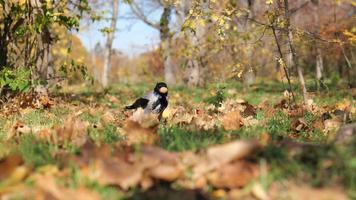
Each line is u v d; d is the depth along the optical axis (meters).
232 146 4.30
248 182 4.05
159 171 4.16
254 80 30.67
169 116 9.86
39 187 4.03
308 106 11.16
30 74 13.77
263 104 13.83
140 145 5.14
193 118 8.35
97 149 4.86
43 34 14.13
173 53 24.25
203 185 4.15
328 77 28.28
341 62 24.42
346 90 20.08
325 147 4.65
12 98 13.33
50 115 10.81
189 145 5.16
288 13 11.48
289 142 5.14
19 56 14.00
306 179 4.00
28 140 6.03
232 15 11.53
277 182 4.02
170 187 4.18
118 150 5.04
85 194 3.89
